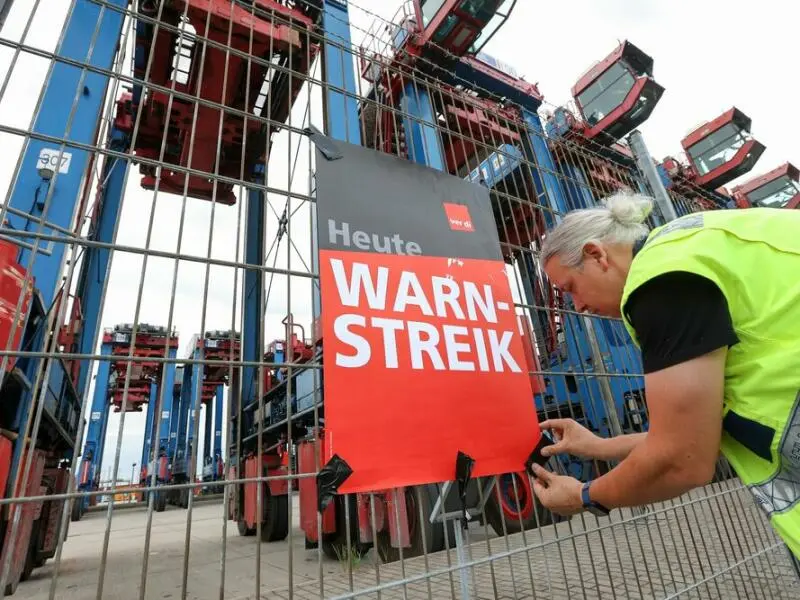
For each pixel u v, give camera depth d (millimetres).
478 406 1643
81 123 3674
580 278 1290
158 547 5680
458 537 1462
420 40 7770
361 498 4129
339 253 1604
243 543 5641
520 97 9711
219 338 12242
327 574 3562
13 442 2316
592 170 3527
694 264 902
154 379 13250
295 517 7008
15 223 3232
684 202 5422
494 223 2141
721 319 873
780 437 874
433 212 1932
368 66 2904
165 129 1453
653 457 954
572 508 1275
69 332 4109
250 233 7738
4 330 1943
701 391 872
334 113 4133
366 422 1413
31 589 3629
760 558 2732
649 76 11945
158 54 6367
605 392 2969
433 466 1478
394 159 1952
